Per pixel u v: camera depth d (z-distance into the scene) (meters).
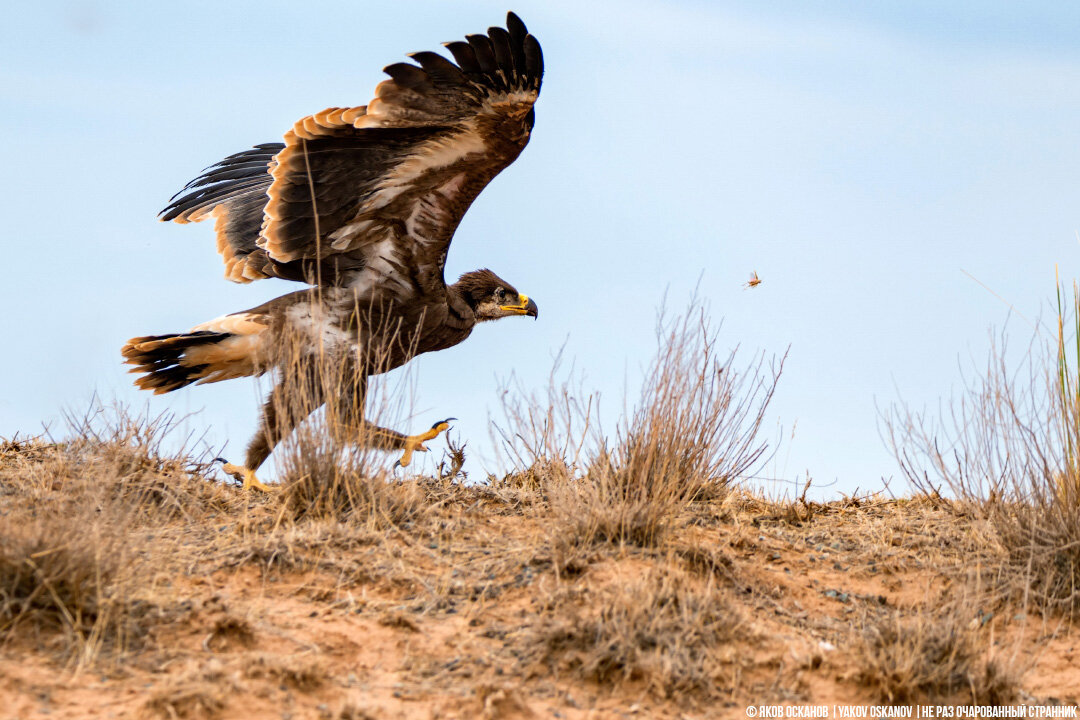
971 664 9.07
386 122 13.71
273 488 13.58
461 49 13.23
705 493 13.11
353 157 14.45
